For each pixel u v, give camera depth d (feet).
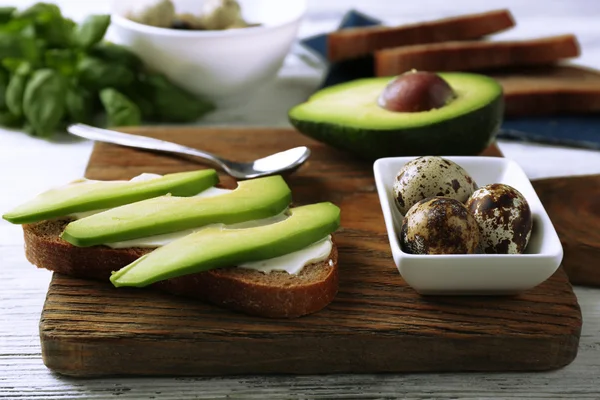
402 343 1.46
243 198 1.58
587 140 2.11
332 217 1.55
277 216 1.59
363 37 2.35
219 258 1.46
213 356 1.46
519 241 1.50
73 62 2.18
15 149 2.09
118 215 1.55
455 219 1.46
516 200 1.51
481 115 1.79
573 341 1.47
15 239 1.77
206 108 2.20
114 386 1.46
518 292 1.52
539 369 1.49
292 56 2.57
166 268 1.45
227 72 2.17
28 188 1.94
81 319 1.47
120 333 1.45
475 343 1.46
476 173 1.69
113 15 2.18
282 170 1.79
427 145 1.78
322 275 1.49
